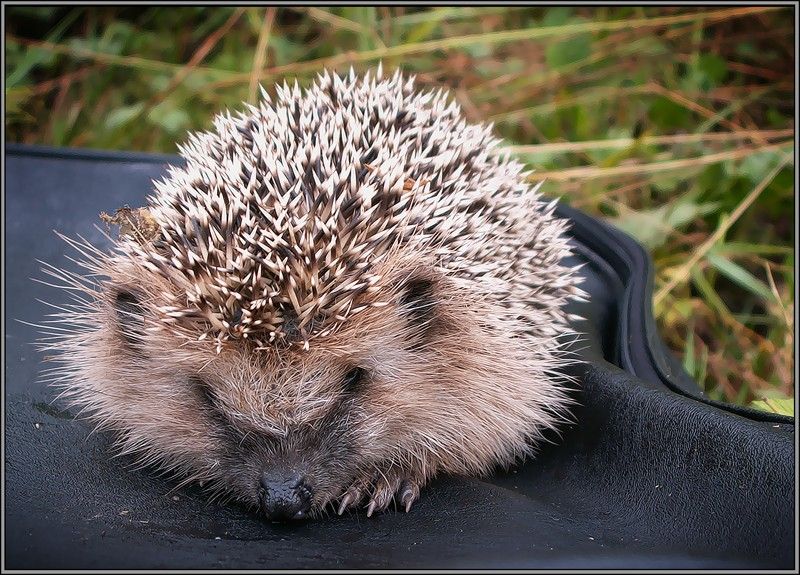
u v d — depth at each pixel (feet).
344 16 1.88
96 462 1.03
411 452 1.06
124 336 1.08
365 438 1.03
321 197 1.00
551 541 0.91
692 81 1.77
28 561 0.85
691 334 1.46
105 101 1.93
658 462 0.98
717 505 0.92
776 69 1.80
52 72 1.97
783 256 1.58
